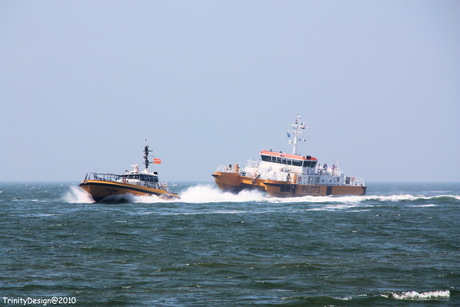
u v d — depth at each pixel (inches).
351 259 3481.8
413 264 3319.4
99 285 2775.6
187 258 3457.2
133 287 2751.0
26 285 2751.0
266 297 2605.8
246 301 2539.4
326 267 3221.0
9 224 5251.0
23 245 3917.3
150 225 5187.0
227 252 3693.4
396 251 3806.6
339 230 4987.7
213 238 4362.7
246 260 3415.4
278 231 4854.8
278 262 3356.3
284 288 2760.8
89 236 4434.1
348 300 2559.1
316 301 2544.3
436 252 3774.6
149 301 2529.5
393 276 3006.9
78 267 3159.5
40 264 3221.0
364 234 4731.8
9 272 3009.4
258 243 4109.3
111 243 4052.7
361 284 2839.6
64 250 3718.0
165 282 2847.0
